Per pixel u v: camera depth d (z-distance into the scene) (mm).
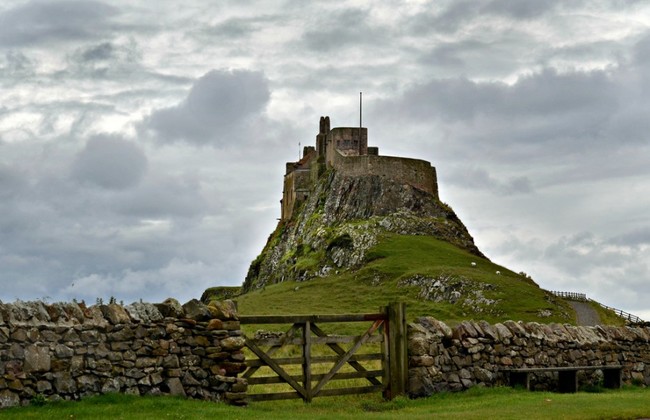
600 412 22234
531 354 30016
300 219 182750
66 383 21094
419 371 26703
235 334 23828
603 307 120688
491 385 28516
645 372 33688
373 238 153250
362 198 171250
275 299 134125
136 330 22484
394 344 26766
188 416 20094
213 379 23312
